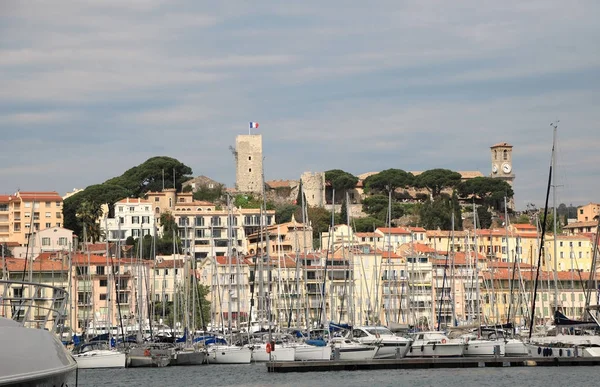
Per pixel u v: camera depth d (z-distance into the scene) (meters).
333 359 160.62
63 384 56.28
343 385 139.12
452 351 160.38
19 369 51.47
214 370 164.00
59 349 56.69
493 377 144.50
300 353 165.38
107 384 145.75
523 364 155.62
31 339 54.34
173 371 163.50
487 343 161.75
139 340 191.12
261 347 175.88
